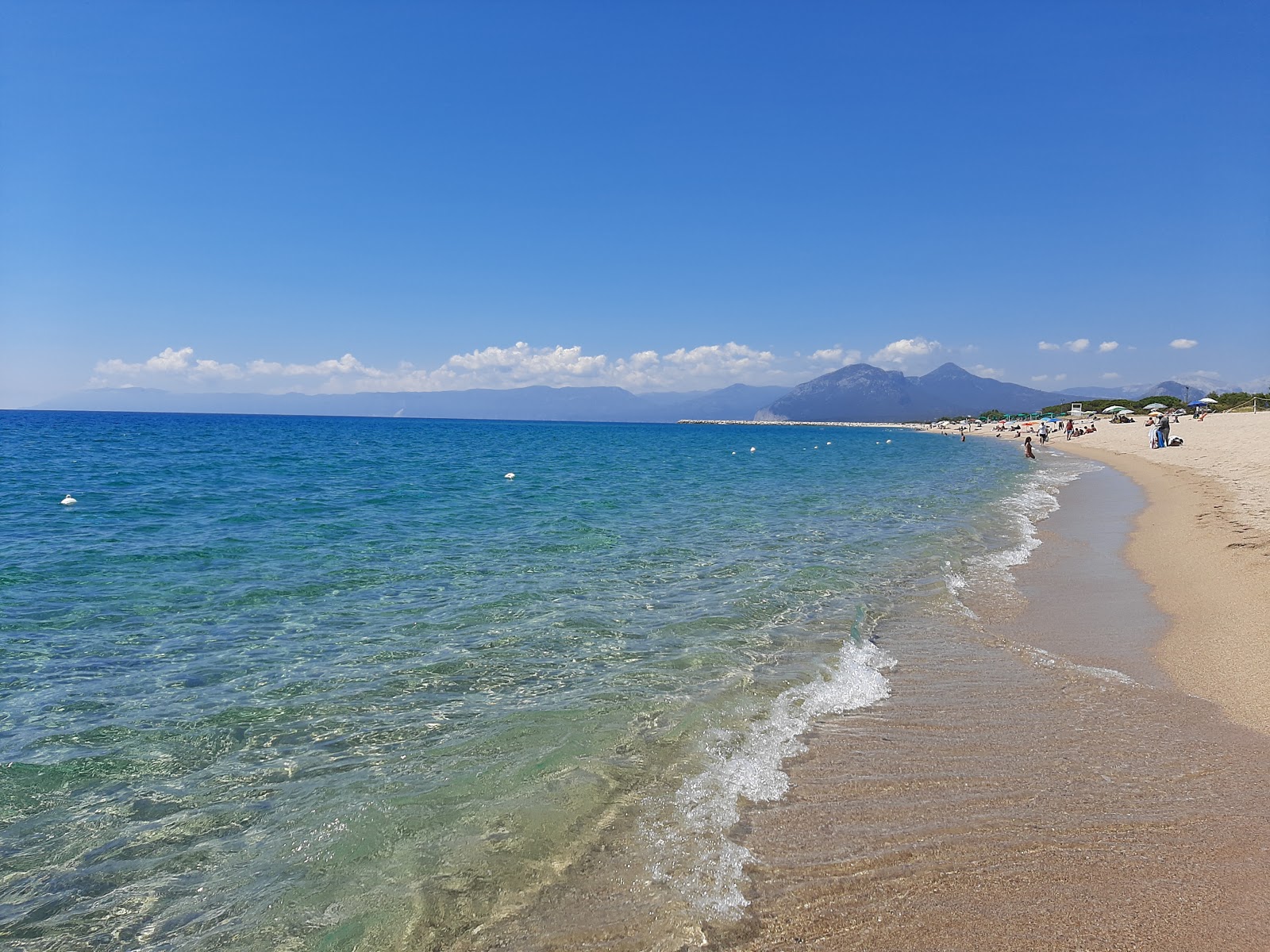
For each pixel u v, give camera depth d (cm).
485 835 480
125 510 2120
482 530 1797
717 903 407
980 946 369
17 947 381
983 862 442
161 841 482
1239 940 369
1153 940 370
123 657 849
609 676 788
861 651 862
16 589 1159
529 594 1146
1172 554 1388
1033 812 498
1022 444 7331
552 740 625
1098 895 408
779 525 1881
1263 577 1117
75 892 429
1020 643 898
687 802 518
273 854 464
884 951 367
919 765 573
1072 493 2650
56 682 768
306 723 670
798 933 383
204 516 2008
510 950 373
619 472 3919
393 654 861
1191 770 556
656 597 1130
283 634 940
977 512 2122
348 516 2050
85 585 1198
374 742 628
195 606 1073
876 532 1753
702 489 2902
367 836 481
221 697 730
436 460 4753
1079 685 748
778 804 514
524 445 7688
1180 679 757
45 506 2191
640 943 376
